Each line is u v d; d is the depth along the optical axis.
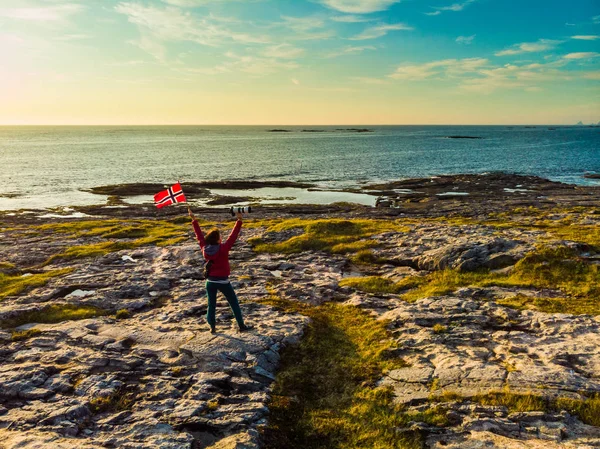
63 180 84.12
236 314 10.97
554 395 7.80
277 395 8.48
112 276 18.02
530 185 71.19
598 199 55.75
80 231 34.34
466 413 7.60
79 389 8.46
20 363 9.70
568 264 16.61
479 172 94.00
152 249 23.52
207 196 66.50
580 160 118.00
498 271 17.30
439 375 8.88
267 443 7.08
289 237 26.05
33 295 15.45
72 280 17.45
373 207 55.00
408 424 7.49
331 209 54.28
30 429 7.11
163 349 10.24
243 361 9.57
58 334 11.30
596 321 11.35
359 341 11.20
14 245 28.34
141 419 7.51
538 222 32.50
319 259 21.19
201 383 8.64
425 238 23.16
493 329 11.45
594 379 8.36
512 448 6.46
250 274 18.28
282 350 10.38
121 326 11.89
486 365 9.07
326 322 12.59
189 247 22.92
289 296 15.10
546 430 6.98
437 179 80.25
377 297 15.03
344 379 9.25
